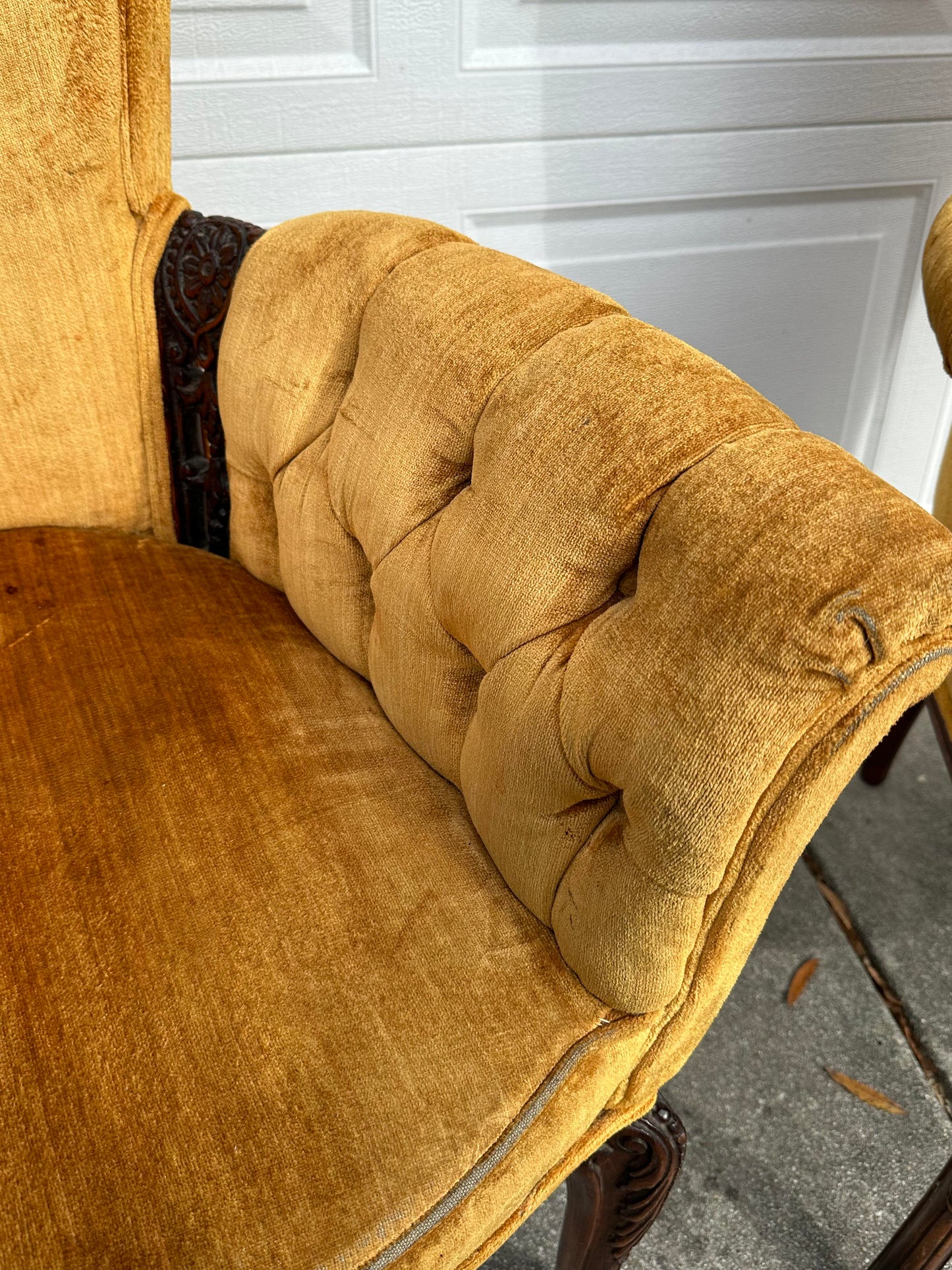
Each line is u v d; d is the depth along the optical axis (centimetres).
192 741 57
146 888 49
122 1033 44
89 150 65
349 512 59
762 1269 74
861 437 139
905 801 113
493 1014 47
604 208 112
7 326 68
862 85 109
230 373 67
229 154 98
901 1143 82
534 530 46
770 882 43
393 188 104
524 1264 75
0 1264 38
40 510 75
